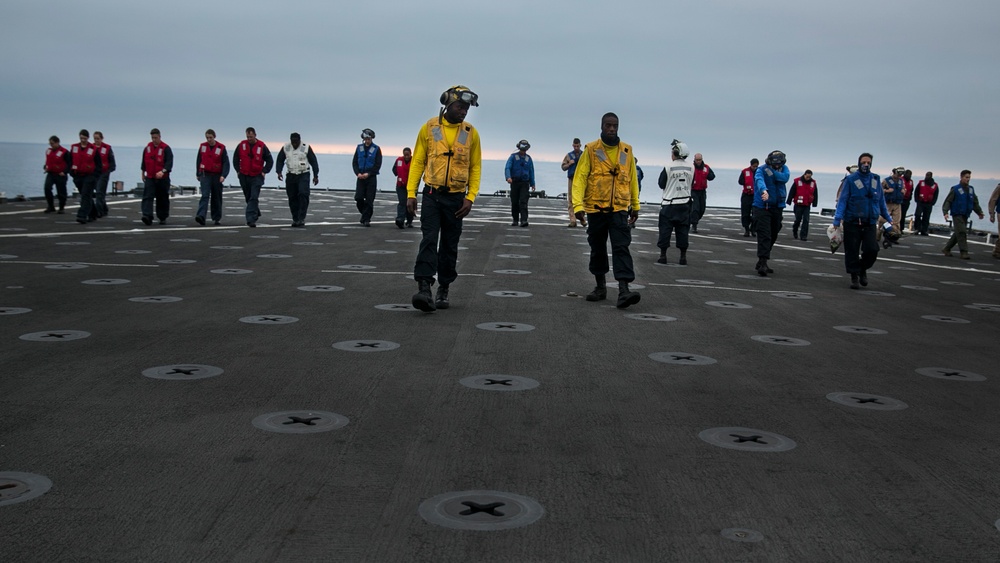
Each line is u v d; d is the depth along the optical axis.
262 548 2.89
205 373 5.39
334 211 27.27
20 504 3.22
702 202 24.33
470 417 4.58
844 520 3.27
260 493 3.40
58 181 21.92
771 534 3.12
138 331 6.73
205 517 3.14
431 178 8.09
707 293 10.45
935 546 3.04
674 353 6.54
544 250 15.58
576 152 22.92
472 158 8.27
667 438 4.30
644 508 3.34
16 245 13.38
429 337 6.84
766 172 13.21
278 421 4.41
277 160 19.38
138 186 34.50
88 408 4.55
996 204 20.66
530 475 3.70
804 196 23.17
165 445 3.96
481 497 3.42
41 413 4.43
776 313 8.98
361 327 7.20
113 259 11.82
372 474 3.66
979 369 6.39
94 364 5.56
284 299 8.62
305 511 3.23
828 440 4.35
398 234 18.14
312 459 3.83
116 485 3.44
